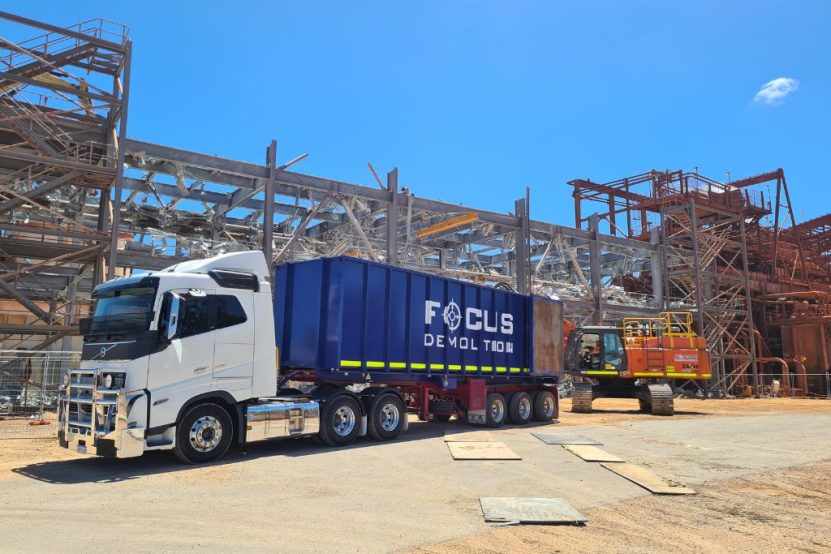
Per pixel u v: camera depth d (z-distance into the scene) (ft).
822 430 55.57
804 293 144.25
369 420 42.96
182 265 35.53
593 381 77.66
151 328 31.12
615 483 29.37
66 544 18.38
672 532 20.93
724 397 127.24
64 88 60.23
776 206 158.71
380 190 90.07
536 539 19.67
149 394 30.63
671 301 138.31
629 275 156.46
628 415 71.56
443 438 45.19
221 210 93.35
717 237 137.39
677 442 45.42
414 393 48.57
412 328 46.55
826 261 186.09
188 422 32.50
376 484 28.07
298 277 43.29
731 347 139.13
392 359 44.50
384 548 18.44
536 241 127.44
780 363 150.20
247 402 35.70
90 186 65.67
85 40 61.41
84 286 89.30
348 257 41.39
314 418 38.55
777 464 35.94
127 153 71.05
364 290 42.63
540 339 60.08
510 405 56.90
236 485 27.35
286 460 34.50
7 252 68.44
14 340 77.92
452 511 23.18
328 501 24.45
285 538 19.29
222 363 33.88
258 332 35.86
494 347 54.90
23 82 58.23
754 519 23.03
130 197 84.12
